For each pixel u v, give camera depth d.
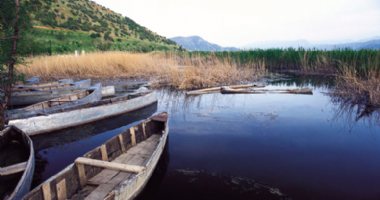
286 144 6.70
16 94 10.75
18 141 6.09
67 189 4.04
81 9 91.94
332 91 13.62
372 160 5.72
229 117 9.19
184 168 5.38
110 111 8.87
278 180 4.90
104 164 4.34
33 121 6.98
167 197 4.36
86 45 54.97
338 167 5.40
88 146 6.73
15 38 6.72
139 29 105.50
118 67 19.84
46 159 5.94
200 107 10.65
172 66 18.41
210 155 6.03
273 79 18.73
